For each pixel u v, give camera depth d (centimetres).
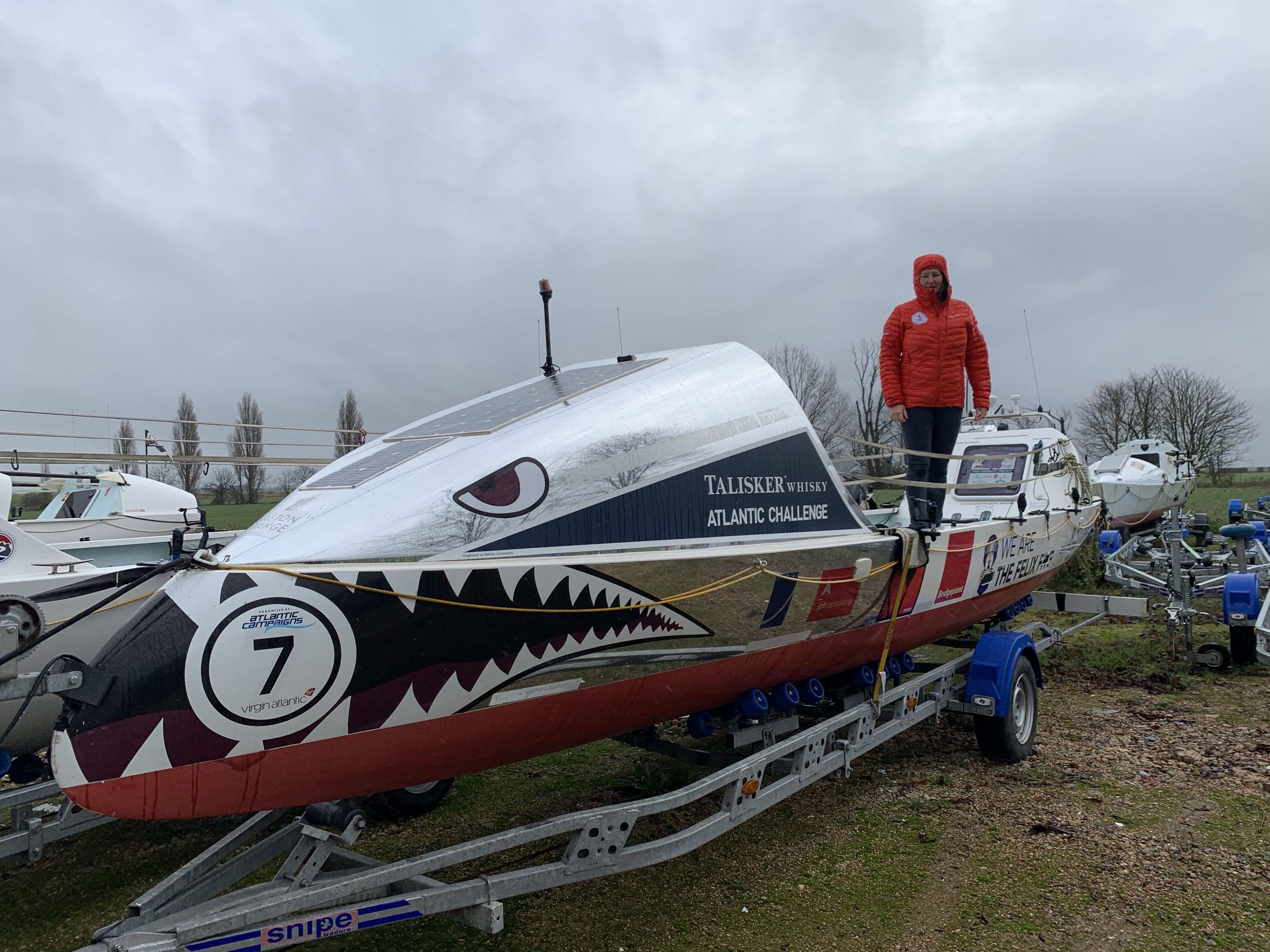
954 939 303
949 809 420
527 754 312
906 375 512
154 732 223
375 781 267
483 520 278
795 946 303
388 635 250
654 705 337
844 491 411
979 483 690
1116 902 323
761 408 378
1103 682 648
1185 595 700
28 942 329
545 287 422
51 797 414
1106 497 1365
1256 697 595
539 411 328
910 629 456
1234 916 309
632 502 315
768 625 355
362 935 320
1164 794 424
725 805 329
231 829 443
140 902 242
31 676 219
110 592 431
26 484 870
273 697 234
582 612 290
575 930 319
